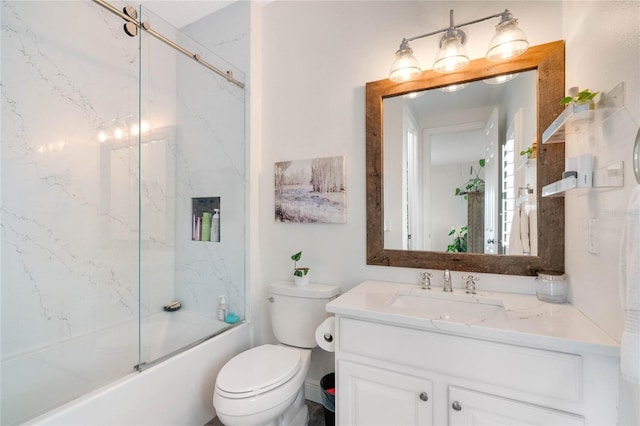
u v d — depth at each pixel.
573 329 0.95
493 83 1.42
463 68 1.45
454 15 1.50
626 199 0.76
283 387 1.30
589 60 1.03
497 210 1.41
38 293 1.55
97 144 1.80
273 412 1.25
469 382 1.01
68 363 1.59
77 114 1.72
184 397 1.51
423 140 1.56
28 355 1.49
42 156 1.57
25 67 1.51
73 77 1.70
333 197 1.77
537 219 1.33
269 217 2.01
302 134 1.90
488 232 1.42
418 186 1.57
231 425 1.21
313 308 1.65
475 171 1.45
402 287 1.53
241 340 1.89
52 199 1.61
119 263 1.90
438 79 1.51
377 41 1.68
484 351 0.99
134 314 1.96
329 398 1.54
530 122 1.34
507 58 1.32
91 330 1.74
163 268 2.13
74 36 1.70
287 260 1.95
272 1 2.02
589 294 1.02
